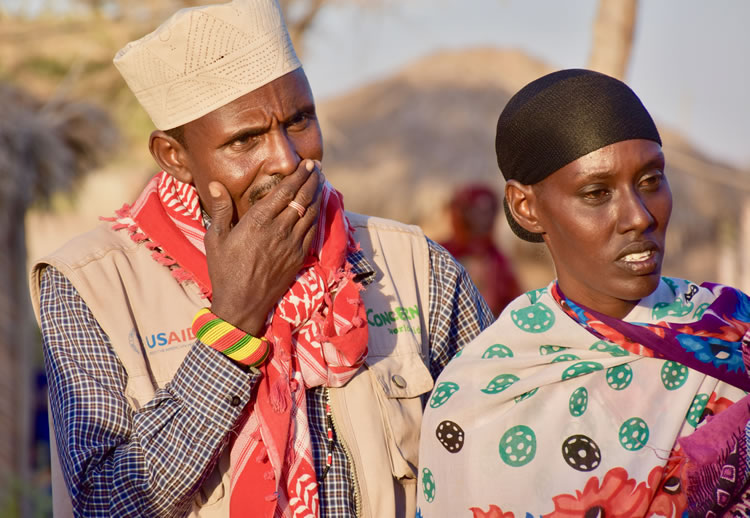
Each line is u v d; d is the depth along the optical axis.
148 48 5.21
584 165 4.42
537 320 4.92
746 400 4.39
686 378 4.61
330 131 26.92
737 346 4.63
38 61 15.16
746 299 4.91
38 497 12.86
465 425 4.90
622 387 4.66
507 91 28.14
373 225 6.21
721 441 4.31
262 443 5.20
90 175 14.38
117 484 5.02
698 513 4.40
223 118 5.13
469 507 4.80
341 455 5.49
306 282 5.37
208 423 5.00
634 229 4.38
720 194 26.55
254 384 5.15
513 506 4.68
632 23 14.12
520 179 4.77
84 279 5.44
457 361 5.13
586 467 4.59
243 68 5.12
